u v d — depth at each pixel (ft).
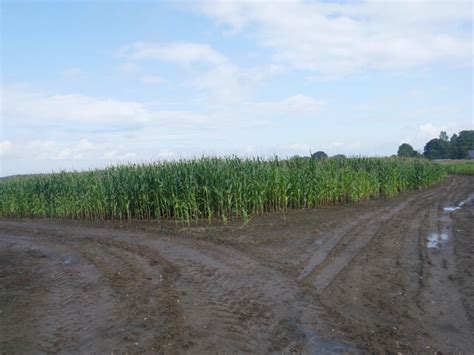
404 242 37.40
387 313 20.95
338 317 20.49
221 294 24.26
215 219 54.60
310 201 64.23
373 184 79.77
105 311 22.30
